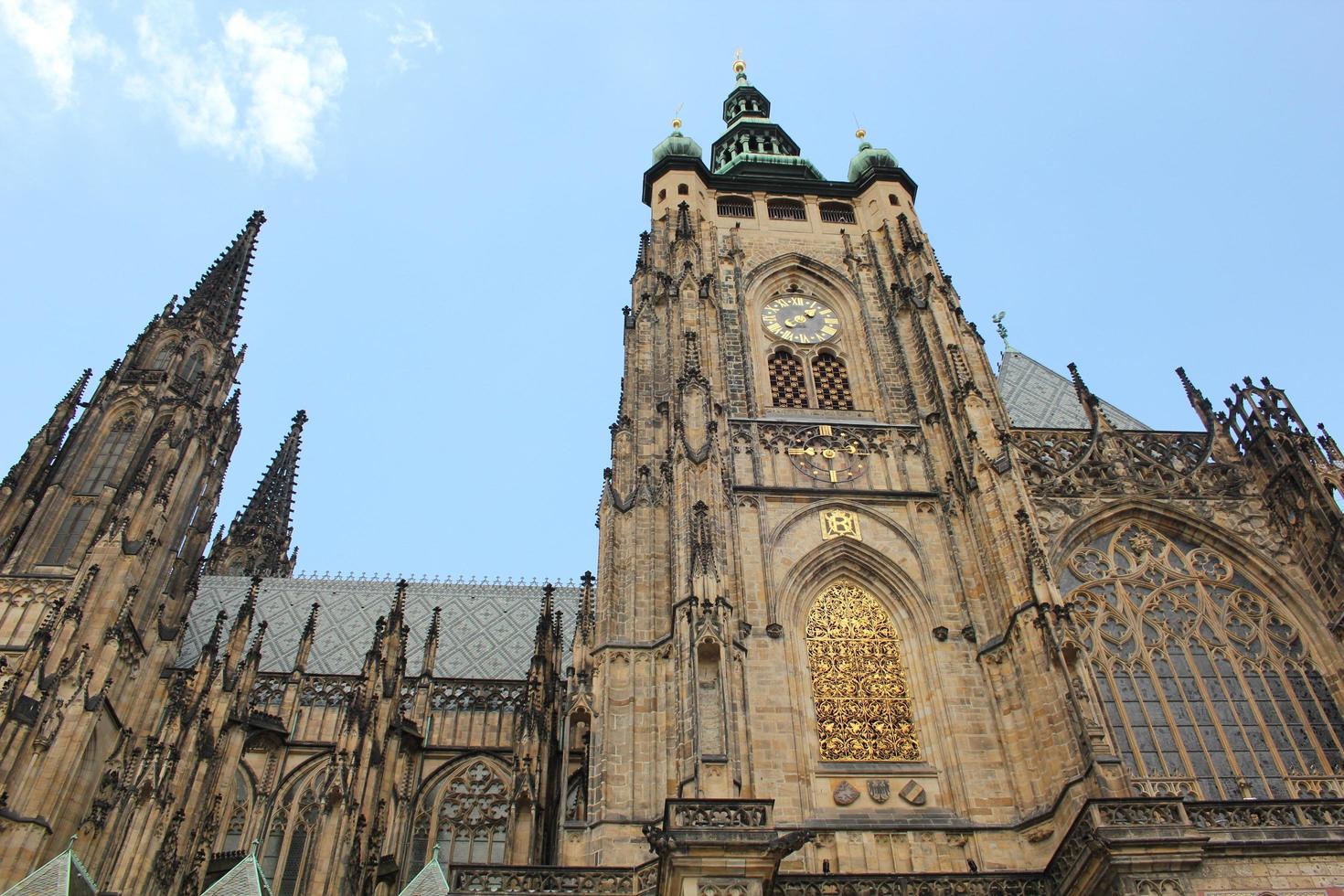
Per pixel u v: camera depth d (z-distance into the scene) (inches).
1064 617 2519.7
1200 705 2674.7
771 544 2930.6
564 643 4613.7
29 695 3272.6
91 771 3467.0
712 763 2187.5
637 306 3686.0
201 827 3181.6
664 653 2596.0
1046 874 2191.2
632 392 3302.2
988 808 2452.0
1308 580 2908.5
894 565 2933.1
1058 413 3590.1
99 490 4217.5
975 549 2923.2
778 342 3713.1
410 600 5004.9
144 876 2952.8
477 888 2192.4
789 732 2551.7
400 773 3636.8
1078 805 2266.2
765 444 3228.3
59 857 2364.7
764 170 4677.7
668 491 2920.8
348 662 4505.4
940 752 2583.7
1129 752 2561.5
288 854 3511.3
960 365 3284.9
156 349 4889.3
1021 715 2561.5
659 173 4249.5
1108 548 3026.6
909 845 2383.1
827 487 3125.0
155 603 4072.3
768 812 2023.9
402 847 3533.5
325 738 3855.8
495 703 4033.0
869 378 3577.8
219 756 3412.9
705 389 3115.2
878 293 3846.0
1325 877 2026.3
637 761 2431.1
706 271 3799.2
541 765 2935.5
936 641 2765.7
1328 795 2485.2
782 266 3939.5
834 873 2222.0
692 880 1919.3
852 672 2753.4
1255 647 2817.4
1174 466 3221.0
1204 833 2025.1
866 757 2583.7
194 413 4677.7
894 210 4099.4
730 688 2377.0
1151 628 2842.0
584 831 2381.9
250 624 3752.5
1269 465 3122.5
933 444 3250.5
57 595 3782.0
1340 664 2728.8
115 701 3705.7
